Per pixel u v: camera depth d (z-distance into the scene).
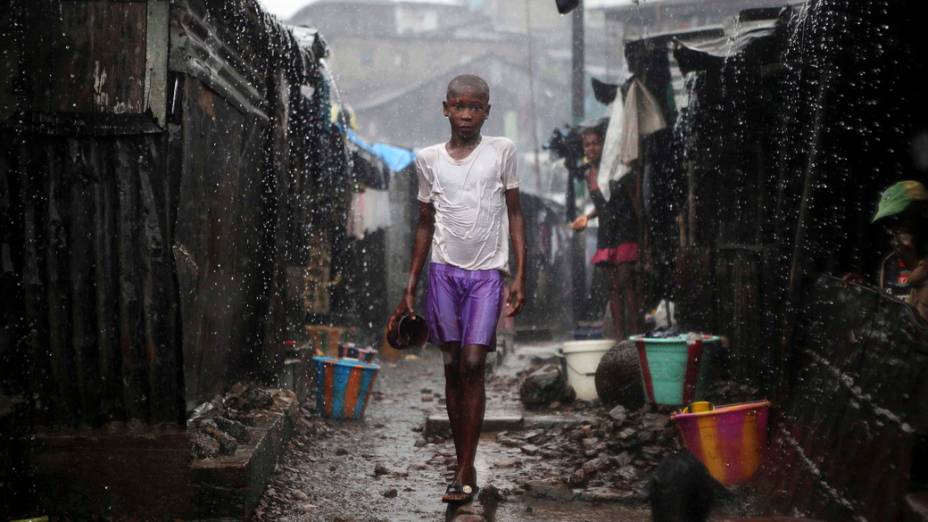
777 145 6.06
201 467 4.60
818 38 4.91
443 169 4.67
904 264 4.60
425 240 4.88
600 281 15.48
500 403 8.76
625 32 26.36
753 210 6.80
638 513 4.86
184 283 4.97
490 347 4.64
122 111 4.65
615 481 5.39
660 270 10.55
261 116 7.04
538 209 24.17
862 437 3.67
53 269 4.70
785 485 4.45
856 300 4.16
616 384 7.38
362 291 14.93
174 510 4.61
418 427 7.71
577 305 17.36
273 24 6.72
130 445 4.64
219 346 6.01
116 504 4.62
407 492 5.36
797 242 4.98
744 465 4.95
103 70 4.66
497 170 4.69
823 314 4.60
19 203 4.68
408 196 18.03
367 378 7.85
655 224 10.56
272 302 7.24
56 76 4.65
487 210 4.65
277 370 7.30
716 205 8.13
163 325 4.71
